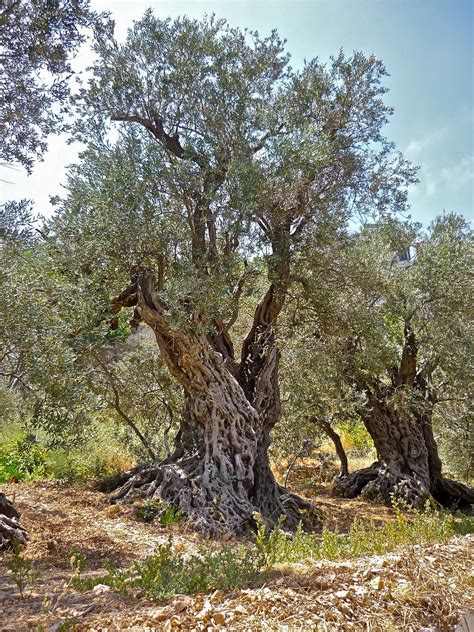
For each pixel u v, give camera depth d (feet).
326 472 59.88
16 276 24.40
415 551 15.06
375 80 35.17
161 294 26.86
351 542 19.04
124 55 32.60
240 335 47.01
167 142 33.81
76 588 14.08
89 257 29.53
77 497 31.32
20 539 20.16
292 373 42.45
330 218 32.17
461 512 42.98
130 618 11.28
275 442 49.55
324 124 35.01
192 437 32.12
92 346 29.50
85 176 28.68
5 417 35.14
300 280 34.47
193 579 13.41
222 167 30.09
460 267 41.68
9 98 18.78
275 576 14.23
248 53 33.94
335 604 11.51
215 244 31.07
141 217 27.76
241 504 28.68
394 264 44.42
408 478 44.98
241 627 10.43
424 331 45.14
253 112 31.68
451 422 47.96
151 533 25.39
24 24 17.38
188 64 32.01
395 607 11.42
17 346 24.52
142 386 40.88
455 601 11.82
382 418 47.52
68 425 29.58
